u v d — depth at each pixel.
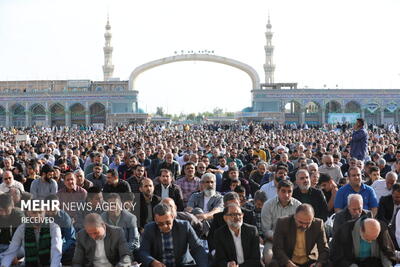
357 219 9.20
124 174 17.53
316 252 9.28
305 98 92.69
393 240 10.38
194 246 9.28
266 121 91.50
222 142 32.19
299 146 21.25
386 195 12.39
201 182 12.58
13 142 35.12
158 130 62.50
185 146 29.30
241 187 11.94
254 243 9.37
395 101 93.31
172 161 18.33
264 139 34.50
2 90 97.19
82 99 92.94
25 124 93.88
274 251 9.16
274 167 16.16
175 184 13.34
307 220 8.76
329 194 13.34
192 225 10.67
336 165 16.75
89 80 95.62
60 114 95.44
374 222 8.61
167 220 8.88
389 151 21.30
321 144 28.17
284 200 10.58
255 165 19.11
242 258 9.32
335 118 78.62
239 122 91.50
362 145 19.52
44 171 13.74
